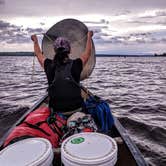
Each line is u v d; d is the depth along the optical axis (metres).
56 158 2.19
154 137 6.29
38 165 1.55
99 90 17.80
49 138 2.40
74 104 2.81
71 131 2.49
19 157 1.61
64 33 4.48
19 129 2.33
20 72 43.56
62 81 2.77
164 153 5.29
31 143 1.82
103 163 1.58
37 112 2.75
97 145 1.75
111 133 3.43
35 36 3.29
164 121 7.98
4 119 7.99
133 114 9.22
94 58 4.19
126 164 2.48
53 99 2.82
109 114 3.05
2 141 2.84
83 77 4.52
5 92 15.78
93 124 2.62
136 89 18.80
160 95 15.24
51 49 4.38
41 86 19.69
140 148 5.53
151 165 4.75
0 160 1.59
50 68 2.88
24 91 16.30
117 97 14.18
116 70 55.72
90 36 3.15
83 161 1.56
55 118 2.63
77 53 4.46
